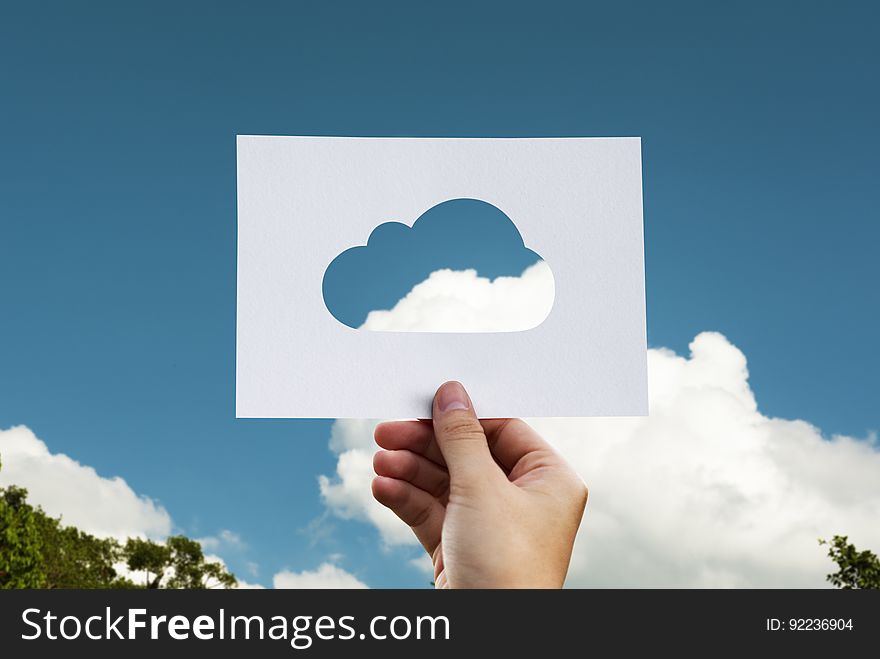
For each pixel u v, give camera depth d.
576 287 1.23
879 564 6.31
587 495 1.40
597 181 1.25
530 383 1.22
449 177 1.24
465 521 1.27
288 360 1.19
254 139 1.23
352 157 1.23
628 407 1.21
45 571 16.38
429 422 1.68
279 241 1.21
